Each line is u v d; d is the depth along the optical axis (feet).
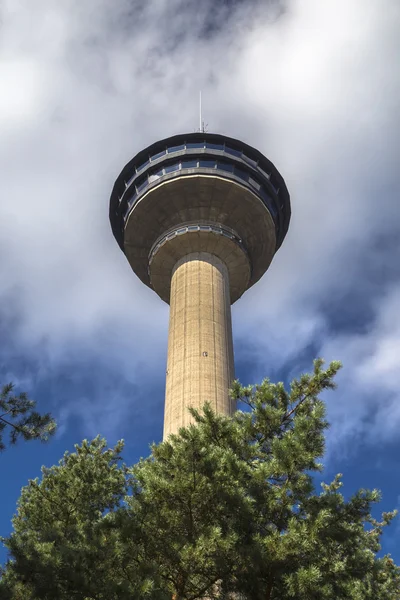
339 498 46.65
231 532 44.11
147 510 45.88
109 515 47.55
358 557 46.55
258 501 46.68
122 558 43.75
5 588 43.70
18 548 44.24
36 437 49.80
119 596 39.50
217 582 45.73
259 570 43.45
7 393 49.73
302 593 41.57
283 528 46.65
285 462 47.03
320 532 44.57
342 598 44.83
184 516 46.11
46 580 42.01
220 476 45.55
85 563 42.86
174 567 44.83
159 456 48.44
